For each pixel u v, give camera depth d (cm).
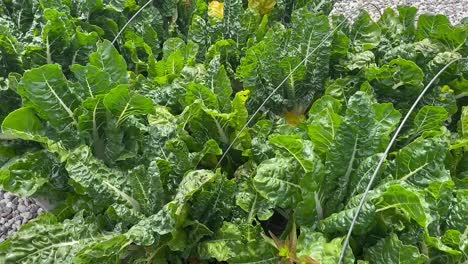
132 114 188
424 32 227
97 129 191
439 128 187
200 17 244
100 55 194
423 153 160
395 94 205
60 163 188
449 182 153
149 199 173
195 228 171
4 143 204
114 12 253
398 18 239
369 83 205
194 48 230
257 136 187
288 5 268
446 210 157
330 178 166
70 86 188
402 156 162
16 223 237
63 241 166
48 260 162
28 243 163
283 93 213
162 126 185
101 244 154
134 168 176
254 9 251
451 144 186
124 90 178
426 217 142
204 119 194
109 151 189
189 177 167
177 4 271
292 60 205
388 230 158
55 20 210
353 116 163
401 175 162
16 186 183
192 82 190
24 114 185
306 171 161
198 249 171
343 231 155
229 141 197
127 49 242
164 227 160
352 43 229
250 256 163
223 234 168
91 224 172
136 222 171
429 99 202
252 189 174
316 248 151
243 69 209
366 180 160
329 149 165
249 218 171
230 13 242
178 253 175
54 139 189
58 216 185
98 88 187
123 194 177
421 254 146
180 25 274
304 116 212
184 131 190
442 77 208
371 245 161
